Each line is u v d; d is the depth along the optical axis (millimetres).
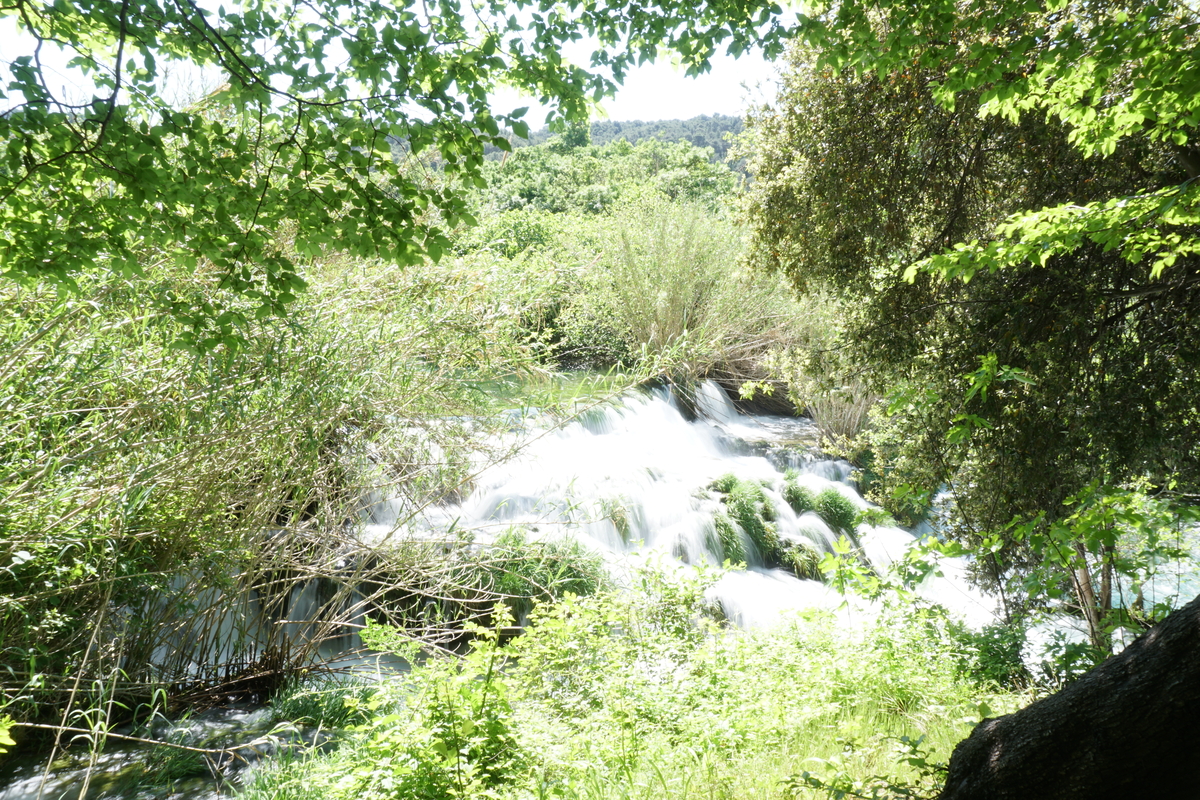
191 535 6066
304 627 7777
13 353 5059
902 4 4336
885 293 8258
